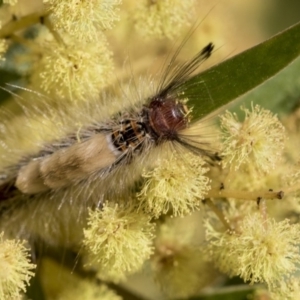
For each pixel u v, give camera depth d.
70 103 0.18
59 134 0.17
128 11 0.18
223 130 0.17
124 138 0.17
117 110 0.17
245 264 0.17
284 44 0.17
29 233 0.18
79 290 0.17
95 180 0.17
